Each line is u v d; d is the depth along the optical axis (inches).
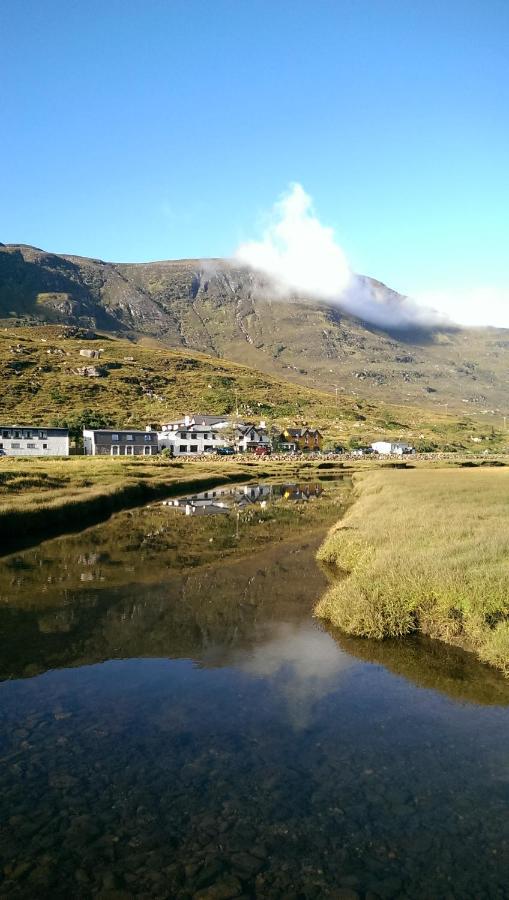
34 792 348.8
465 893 269.4
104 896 267.9
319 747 402.9
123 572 962.1
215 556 1099.9
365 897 266.4
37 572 962.1
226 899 265.3
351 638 628.4
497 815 326.6
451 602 623.5
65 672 542.0
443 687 504.4
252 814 327.6
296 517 1675.7
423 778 364.2
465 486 1947.6
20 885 274.8
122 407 6958.7
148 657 579.8
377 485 2127.2
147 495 2217.0
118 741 410.6
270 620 697.6
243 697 486.0
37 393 6815.9
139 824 319.3
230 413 7618.1
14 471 2103.8
